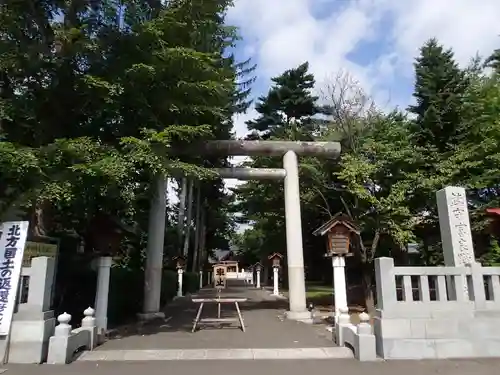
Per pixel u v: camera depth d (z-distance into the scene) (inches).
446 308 315.3
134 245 710.5
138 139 388.2
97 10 423.5
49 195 332.8
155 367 285.0
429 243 705.0
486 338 311.4
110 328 466.6
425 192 606.2
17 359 291.6
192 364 294.0
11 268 306.2
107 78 397.4
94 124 426.9
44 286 307.1
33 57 385.1
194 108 450.3
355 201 653.3
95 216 415.5
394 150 625.3
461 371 269.7
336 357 314.8
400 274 321.1
